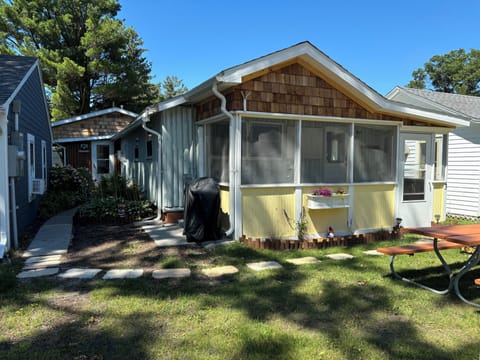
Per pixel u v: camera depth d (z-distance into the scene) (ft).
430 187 24.81
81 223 24.41
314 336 9.01
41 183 24.82
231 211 18.78
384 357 8.10
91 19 60.08
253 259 16.28
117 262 15.58
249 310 10.55
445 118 23.03
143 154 31.71
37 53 57.52
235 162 18.38
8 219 16.51
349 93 20.68
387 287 12.72
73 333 9.09
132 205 25.75
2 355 8.04
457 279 11.82
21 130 20.90
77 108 64.85
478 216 29.63
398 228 21.67
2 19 57.67
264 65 17.78
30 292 11.89
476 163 29.81
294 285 12.79
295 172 19.79
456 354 8.24
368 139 21.98
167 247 18.06
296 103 19.38
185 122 23.73
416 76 104.73
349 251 18.24
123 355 8.07
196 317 10.03
